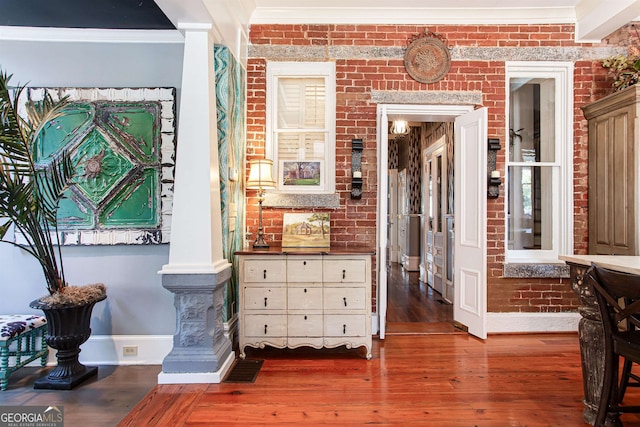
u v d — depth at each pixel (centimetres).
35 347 270
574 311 339
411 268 673
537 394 225
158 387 236
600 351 189
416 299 461
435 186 514
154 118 285
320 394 225
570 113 341
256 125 338
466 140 339
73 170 257
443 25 340
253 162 303
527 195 356
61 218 282
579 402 215
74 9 254
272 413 204
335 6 328
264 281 278
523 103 357
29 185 230
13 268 284
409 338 324
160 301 288
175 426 192
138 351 284
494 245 340
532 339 321
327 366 267
